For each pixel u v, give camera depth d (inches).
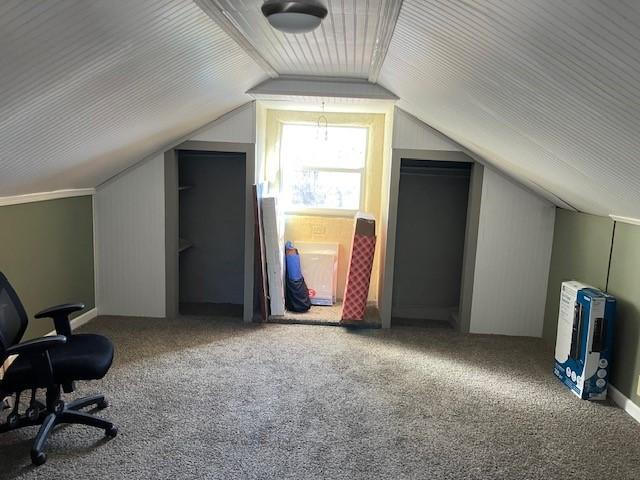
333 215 204.1
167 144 171.5
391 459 98.6
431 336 173.6
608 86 61.7
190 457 96.7
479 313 178.9
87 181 161.2
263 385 128.7
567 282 143.9
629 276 125.7
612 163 90.3
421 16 73.2
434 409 119.9
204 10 79.7
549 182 138.2
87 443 100.4
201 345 155.2
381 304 184.1
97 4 63.7
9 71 70.0
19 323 104.3
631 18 45.9
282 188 203.6
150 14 73.3
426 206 194.1
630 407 121.3
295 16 78.5
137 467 93.0
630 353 123.4
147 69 95.5
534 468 97.7
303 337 166.1
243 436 104.7
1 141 92.4
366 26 90.7
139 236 177.9
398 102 158.9
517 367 148.7
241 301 203.9
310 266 198.2
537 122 91.4
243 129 171.9
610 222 135.8
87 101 96.2
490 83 85.3
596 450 104.9
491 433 110.0
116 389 123.7
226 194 198.7
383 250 183.0
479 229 173.9
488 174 170.7
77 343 107.1
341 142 201.9
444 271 197.0
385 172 185.5
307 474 92.7
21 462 93.6
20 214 133.5
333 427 109.7
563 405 125.0
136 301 181.9
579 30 52.7
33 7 58.1
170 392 123.1
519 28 59.6
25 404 115.0
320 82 152.2
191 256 203.0
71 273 161.8
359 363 146.0
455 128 141.5
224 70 119.3
